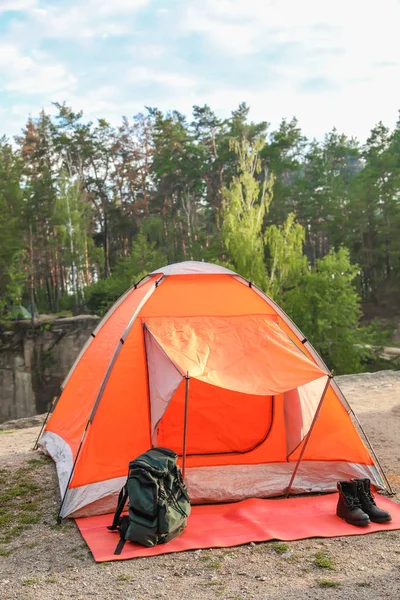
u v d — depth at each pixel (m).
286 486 6.20
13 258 55.56
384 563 4.33
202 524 5.33
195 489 6.02
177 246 67.25
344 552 4.58
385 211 58.06
